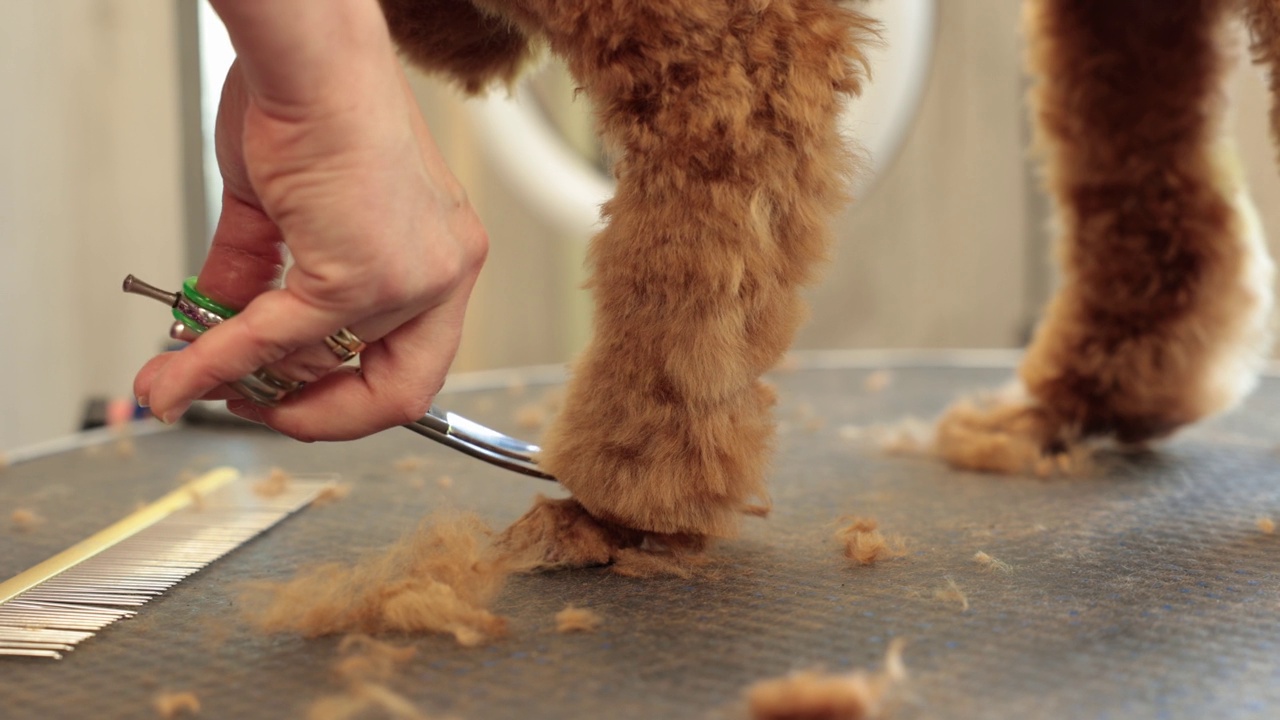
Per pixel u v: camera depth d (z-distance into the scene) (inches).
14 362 59.1
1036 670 23.9
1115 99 36.9
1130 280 37.4
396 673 24.0
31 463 40.3
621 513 27.5
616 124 26.5
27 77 60.2
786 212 26.6
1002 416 38.6
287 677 24.0
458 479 37.2
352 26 23.1
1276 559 28.9
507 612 26.4
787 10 26.2
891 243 89.0
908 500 34.0
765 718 22.2
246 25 22.2
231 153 25.8
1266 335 38.1
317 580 27.0
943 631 25.4
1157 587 27.4
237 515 33.0
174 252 64.9
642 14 25.8
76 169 63.6
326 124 23.0
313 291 23.7
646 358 26.9
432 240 24.2
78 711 23.1
